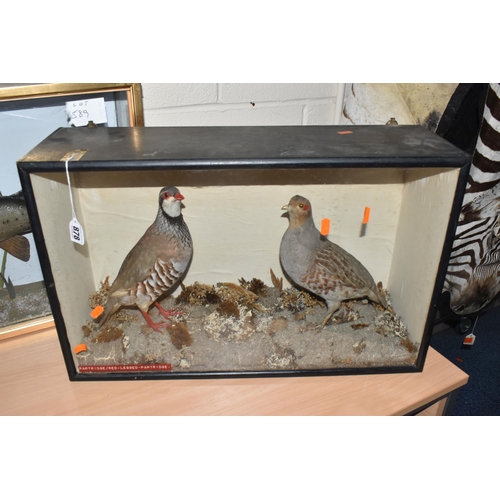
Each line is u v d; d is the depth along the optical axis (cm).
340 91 128
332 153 81
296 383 95
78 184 100
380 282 120
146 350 97
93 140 88
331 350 98
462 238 124
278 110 124
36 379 94
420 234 98
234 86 116
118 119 104
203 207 106
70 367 92
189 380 95
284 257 102
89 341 98
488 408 143
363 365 98
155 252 96
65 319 91
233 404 90
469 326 155
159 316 106
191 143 86
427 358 103
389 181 106
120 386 94
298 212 97
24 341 105
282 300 111
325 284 100
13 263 104
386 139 90
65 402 89
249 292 111
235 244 112
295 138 91
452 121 106
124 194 103
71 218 96
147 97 108
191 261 113
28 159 76
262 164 78
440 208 88
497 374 155
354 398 92
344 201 109
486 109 103
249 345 98
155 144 86
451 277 132
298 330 103
